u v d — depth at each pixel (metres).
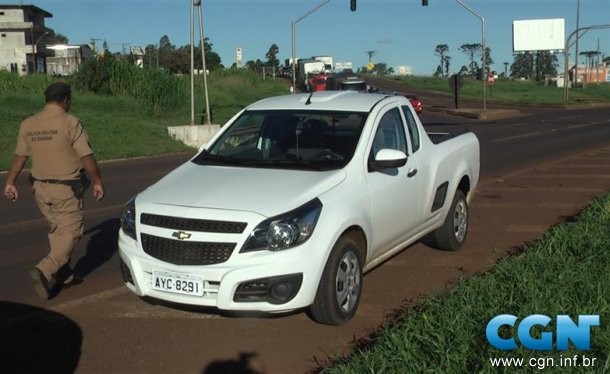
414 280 6.49
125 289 6.38
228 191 5.15
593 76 107.94
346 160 5.65
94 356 4.84
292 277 4.78
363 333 5.14
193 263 4.84
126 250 5.16
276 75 91.69
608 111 45.09
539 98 62.94
